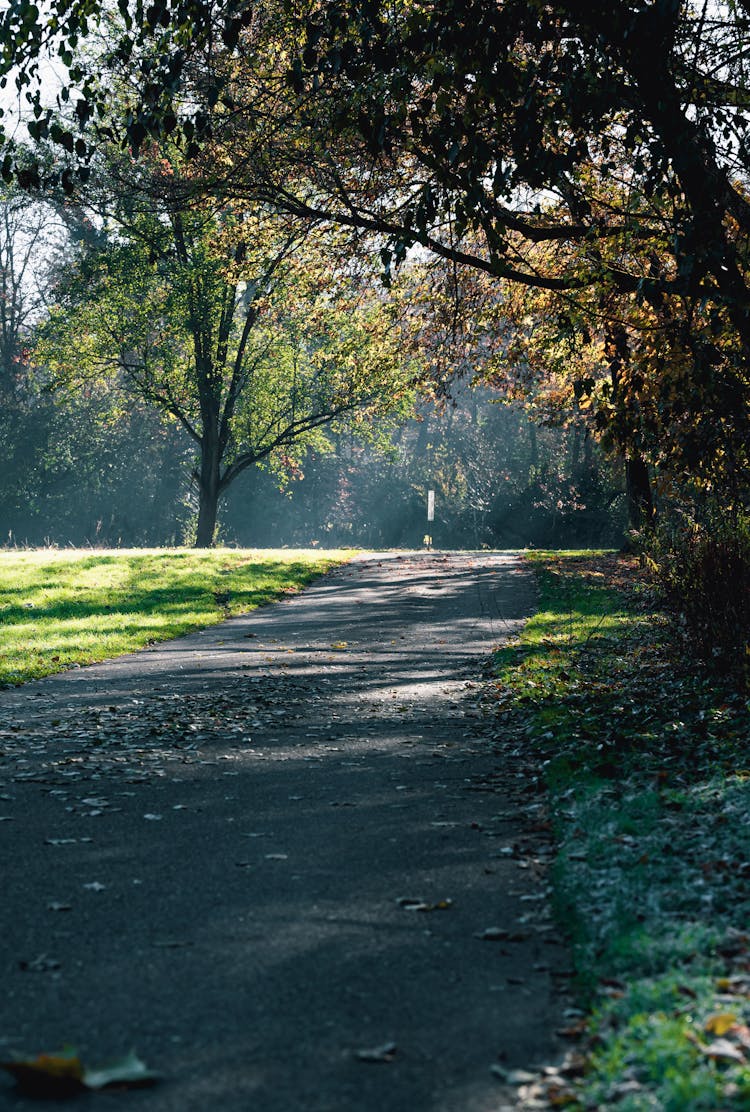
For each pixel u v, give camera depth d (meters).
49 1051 3.93
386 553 33.50
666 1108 3.31
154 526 65.00
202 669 14.28
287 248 19.05
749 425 11.38
